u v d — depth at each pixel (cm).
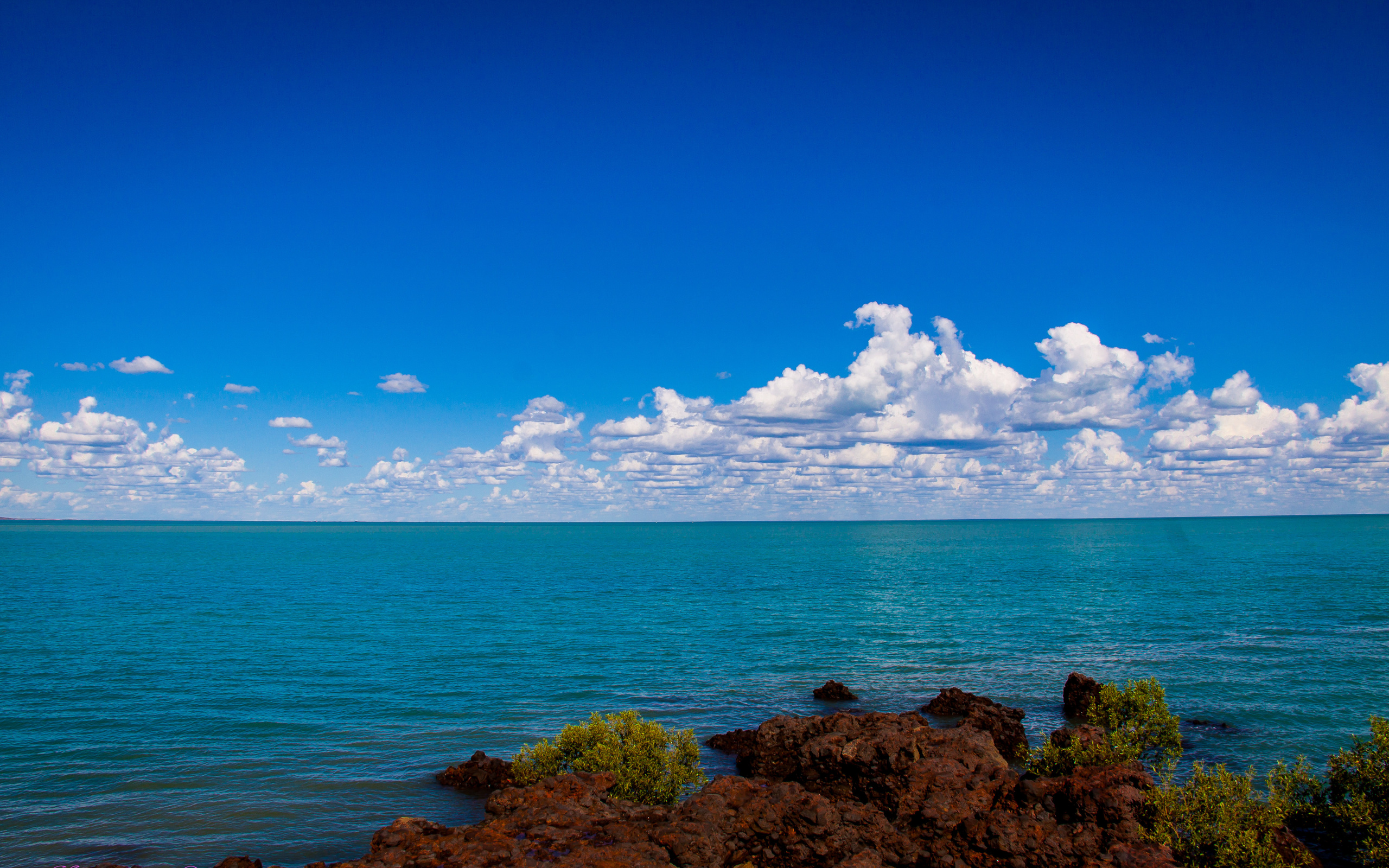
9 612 8019
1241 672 4991
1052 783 2355
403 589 10725
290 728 3900
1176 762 2916
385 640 6450
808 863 1992
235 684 4853
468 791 3014
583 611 8288
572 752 2838
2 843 2561
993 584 10981
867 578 12175
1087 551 19675
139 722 4000
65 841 2570
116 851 2502
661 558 18100
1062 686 4722
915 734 2688
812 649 6009
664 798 2628
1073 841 2034
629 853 1884
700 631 6888
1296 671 5028
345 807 2861
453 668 5319
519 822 2092
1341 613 7569
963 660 5528
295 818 2756
